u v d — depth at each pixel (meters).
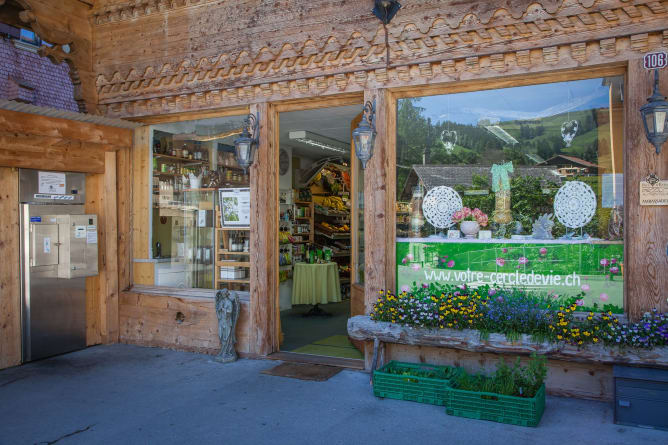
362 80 5.57
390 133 5.60
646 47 4.47
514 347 4.55
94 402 4.84
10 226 6.01
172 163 7.11
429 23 5.16
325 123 7.89
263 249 6.16
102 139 6.73
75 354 6.54
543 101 5.12
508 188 5.23
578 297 4.91
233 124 6.66
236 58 6.21
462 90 5.37
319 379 5.39
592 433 3.98
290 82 5.96
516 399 4.14
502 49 4.91
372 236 5.47
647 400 4.06
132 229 7.33
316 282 9.15
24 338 6.12
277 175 6.39
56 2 6.71
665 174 4.39
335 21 5.63
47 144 6.18
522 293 5.00
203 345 6.52
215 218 6.82
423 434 4.03
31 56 12.65
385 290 5.43
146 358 6.32
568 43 4.68
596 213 4.89
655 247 4.43
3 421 4.42
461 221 5.39
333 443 3.92
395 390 4.79
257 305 6.18
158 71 6.71
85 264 6.68
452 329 4.80
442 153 5.49
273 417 4.43
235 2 6.24
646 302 4.46
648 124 4.23
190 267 6.98
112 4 6.94
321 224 11.20
